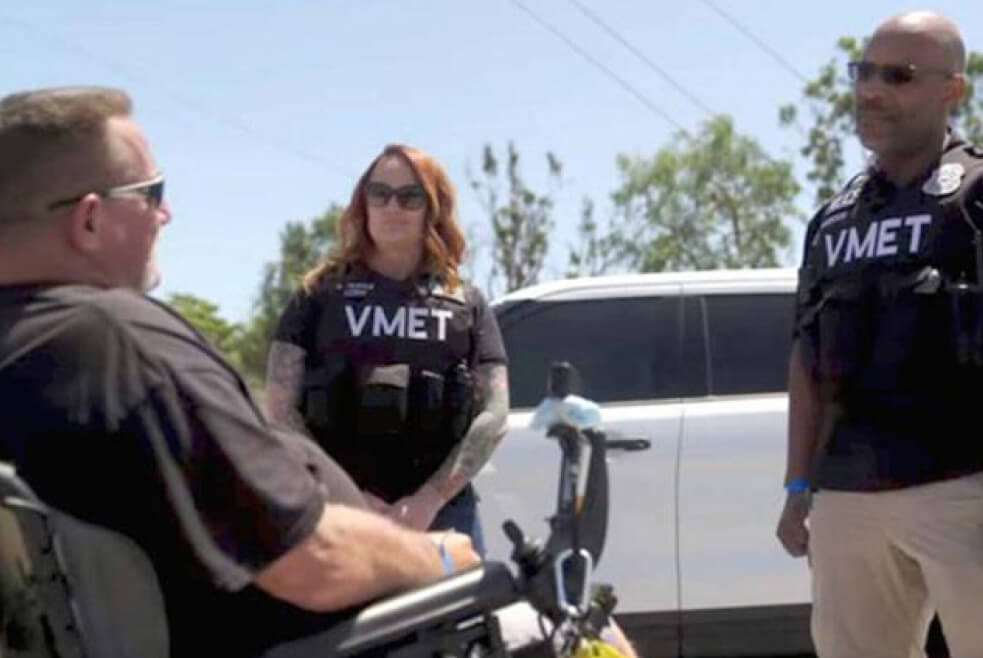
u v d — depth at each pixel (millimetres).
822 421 3955
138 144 2471
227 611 2342
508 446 6141
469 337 4340
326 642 2355
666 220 36656
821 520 3891
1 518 2230
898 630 3896
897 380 3695
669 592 6121
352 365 4258
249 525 2273
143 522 2236
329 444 4266
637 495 6137
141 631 2254
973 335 3598
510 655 2434
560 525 2404
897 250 3707
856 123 3838
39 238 2398
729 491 6129
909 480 3674
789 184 37031
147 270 2494
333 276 4391
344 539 2377
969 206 3637
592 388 6312
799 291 4031
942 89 3734
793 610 6098
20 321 2312
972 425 3658
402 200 4309
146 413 2232
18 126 2393
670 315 6371
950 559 3662
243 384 2398
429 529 4164
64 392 2238
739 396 6250
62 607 2199
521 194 32969
